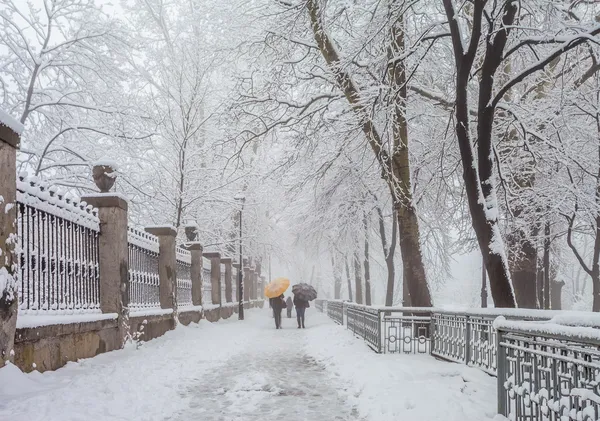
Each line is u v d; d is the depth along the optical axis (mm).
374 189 24172
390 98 13406
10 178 6738
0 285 6398
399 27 14219
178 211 21766
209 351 11930
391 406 6445
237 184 25109
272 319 29016
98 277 10242
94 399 6375
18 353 6973
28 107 18578
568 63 16844
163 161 22719
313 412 6629
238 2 20859
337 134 17453
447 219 20844
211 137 24484
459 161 15430
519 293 18578
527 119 16844
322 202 24594
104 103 19734
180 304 17500
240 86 18562
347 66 14578
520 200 17422
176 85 22719
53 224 8375
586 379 4254
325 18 15055
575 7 15227
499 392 5926
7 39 18234
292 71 17594
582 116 18891
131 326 11422
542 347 5074
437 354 10602
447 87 16812
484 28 13805
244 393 7715
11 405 5758
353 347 12594
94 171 10680
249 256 38781
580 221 21688
